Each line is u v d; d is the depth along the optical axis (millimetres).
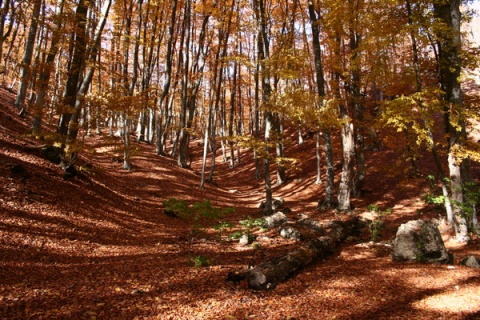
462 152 9383
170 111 28375
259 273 5875
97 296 4883
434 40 10242
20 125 15422
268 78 12961
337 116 13133
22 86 18625
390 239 10203
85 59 10664
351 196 16312
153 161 21328
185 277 6117
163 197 15023
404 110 9133
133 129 36906
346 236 10664
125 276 5879
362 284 6281
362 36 14477
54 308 4316
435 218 11922
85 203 9844
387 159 19281
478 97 11562
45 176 9891
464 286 6117
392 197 15328
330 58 14523
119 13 22703
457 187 9789
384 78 11609
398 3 10180
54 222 7816
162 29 25359
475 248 8875
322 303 5352
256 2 14367
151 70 25484
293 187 20281
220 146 41625
